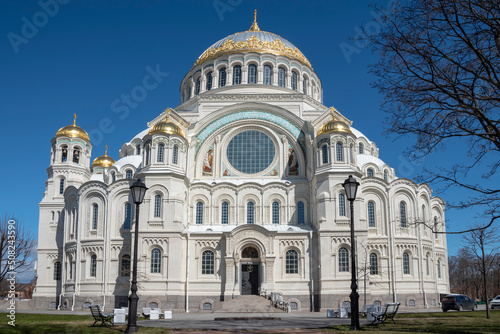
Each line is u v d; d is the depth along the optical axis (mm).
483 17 25172
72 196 70312
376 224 67062
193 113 75812
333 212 62500
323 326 34375
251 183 68500
